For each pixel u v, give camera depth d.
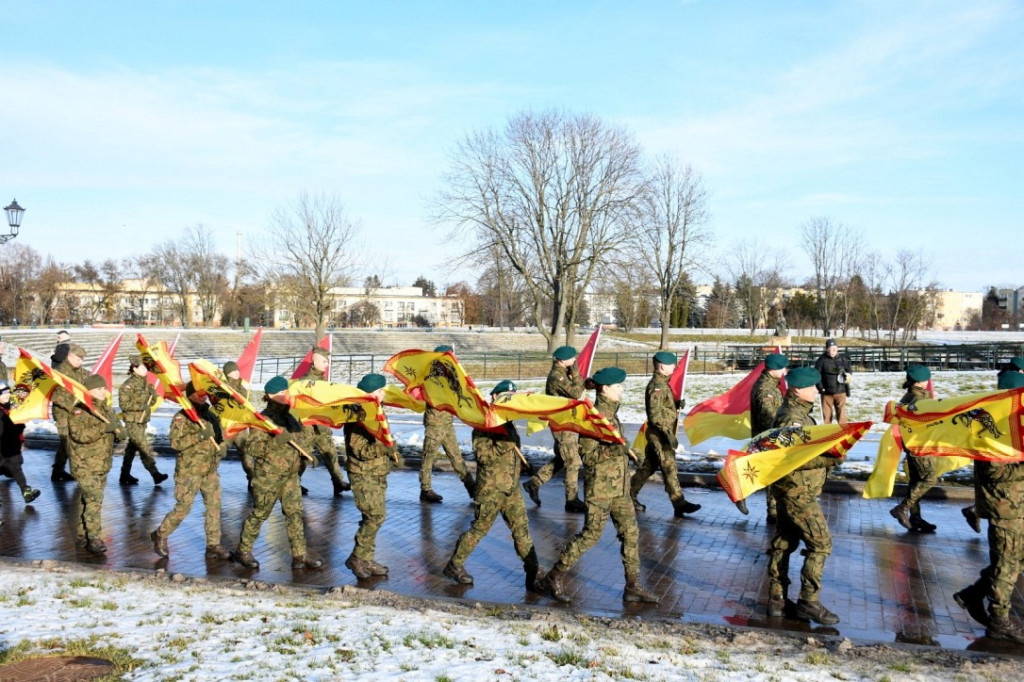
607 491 7.75
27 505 12.19
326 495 12.96
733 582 8.52
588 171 46.16
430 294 139.75
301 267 56.59
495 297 84.81
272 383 8.70
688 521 11.16
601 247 46.72
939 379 27.81
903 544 9.99
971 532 10.58
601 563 9.19
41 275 90.25
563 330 56.19
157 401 13.88
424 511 11.78
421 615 7.15
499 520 11.24
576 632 6.72
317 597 7.77
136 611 7.04
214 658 5.82
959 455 7.06
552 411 7.61
